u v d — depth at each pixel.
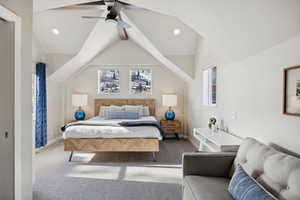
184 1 2.71
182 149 5.39
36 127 5.14
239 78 3.31
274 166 1.71
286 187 1.54
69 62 5.58
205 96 5.13
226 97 3.83
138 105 6.79
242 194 1.64
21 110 2.21
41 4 2.96
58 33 4.87
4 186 2.04
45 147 5.51
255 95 2.82
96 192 2.95
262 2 2.01
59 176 3.52
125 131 4.33
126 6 4.03
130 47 6.67
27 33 2.31
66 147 4.33
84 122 4.63
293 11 1.88
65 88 6.77
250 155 2.09
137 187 3.11
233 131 3.54
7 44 2.03
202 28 3.23
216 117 4.32
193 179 2.22
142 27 4.99
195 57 5.80
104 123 4.54
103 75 6.95
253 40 2.61
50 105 6.00
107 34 5.29
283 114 2.21
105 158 4.57
